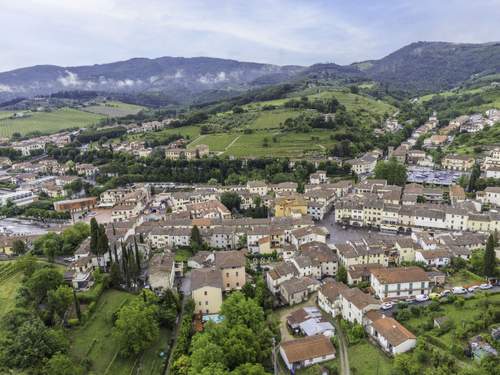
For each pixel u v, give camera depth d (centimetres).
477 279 13862
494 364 8869
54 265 15975
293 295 13712
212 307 13225
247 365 9319
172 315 12456
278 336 11750
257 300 13012
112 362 10775
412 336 10319
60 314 12238
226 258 15188
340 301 12706
